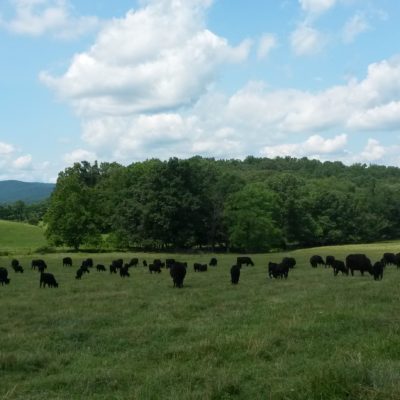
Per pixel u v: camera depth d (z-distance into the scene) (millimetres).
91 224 86375
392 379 8227
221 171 107562
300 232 108562
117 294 23984
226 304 19984
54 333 15266
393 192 138625
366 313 15453
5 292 26391
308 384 8508
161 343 13703
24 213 184375
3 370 11539
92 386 9992
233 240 87250
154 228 85188
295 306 18328
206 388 9109
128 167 106000
